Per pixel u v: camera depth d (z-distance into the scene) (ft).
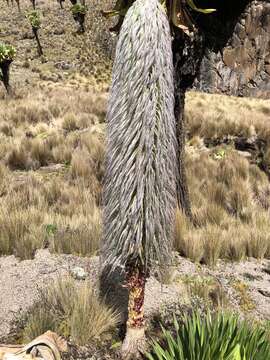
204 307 17.29
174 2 11.18
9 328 15.61
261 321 17.42
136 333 13.78
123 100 10.55
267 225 28.55
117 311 16.37
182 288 19.06
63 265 20.35
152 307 17.26
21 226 23.58
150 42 10.03
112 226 11.55
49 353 12.79
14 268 20.03
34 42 162.20
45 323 14.99
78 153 42.52
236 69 96.78
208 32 24.39
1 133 50.06
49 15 204.03
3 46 84.84
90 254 21.65
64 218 26.55
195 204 31.83
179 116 25.93
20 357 12.60
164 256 12.25
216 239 23.21
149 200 11.09
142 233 11.45
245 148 51.11
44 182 36.17
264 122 58.13
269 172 43.98
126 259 11.98
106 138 11.35
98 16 174.09
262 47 92.99
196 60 24.26
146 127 10.50
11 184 34.37
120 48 10.44
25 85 111.55
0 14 214.69
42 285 18.44
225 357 11.75
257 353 11.89
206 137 53.62
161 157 10.91
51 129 53.11
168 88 10.69
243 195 34.01
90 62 138.62
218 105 76.74
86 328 14.92
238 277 21.20
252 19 92.89
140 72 10.18
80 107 65.92
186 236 23.54
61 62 135.95
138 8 10.06
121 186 11.02
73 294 16.33
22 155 41.96
